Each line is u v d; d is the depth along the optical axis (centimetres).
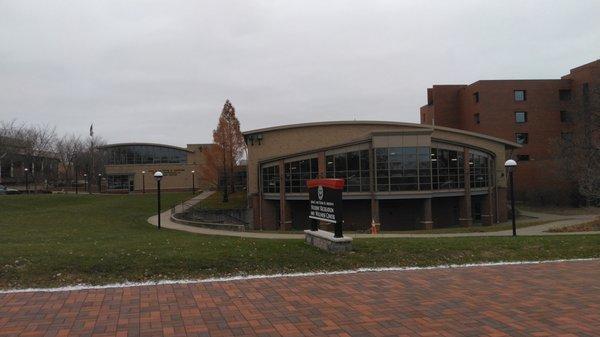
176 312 611
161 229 2464
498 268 904
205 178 5447
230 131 5319
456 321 570
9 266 818
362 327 550
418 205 3641
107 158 7381
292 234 2288
